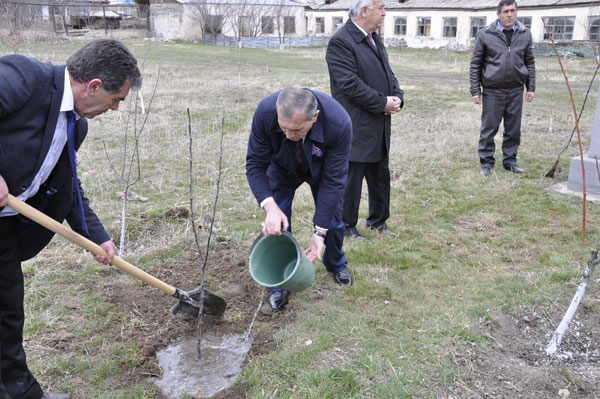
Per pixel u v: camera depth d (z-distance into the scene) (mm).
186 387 2777
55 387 2693
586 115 10508
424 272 3951
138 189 5770
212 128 8695
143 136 8109
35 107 2037
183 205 5266
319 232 3160
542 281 3766
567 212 5113
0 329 2285
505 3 5840
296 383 2746
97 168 6430
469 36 30859
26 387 2453
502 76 6031
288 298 3555
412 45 33812
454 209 5242
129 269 2705
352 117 4145
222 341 3170
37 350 2967
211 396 2680
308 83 14742
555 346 3006
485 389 2730
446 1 32281
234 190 5824
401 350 2994
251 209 5262
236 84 14195
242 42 33562
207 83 14180
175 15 34469
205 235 4559
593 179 5547
